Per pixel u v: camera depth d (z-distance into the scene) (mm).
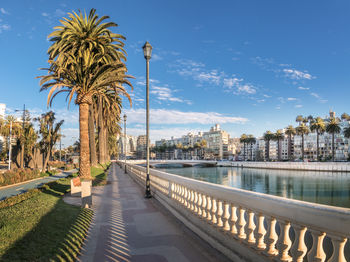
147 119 11711
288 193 45656
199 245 4863
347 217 2180
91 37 18109
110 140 74625
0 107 67500
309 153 144250
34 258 3896
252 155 188000
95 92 19266
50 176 29516
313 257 2570
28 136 39219
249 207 3607
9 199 7996
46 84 17391
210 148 198250
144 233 5785
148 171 11305
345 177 70000
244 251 3764
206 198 5211
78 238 5266
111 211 8258
